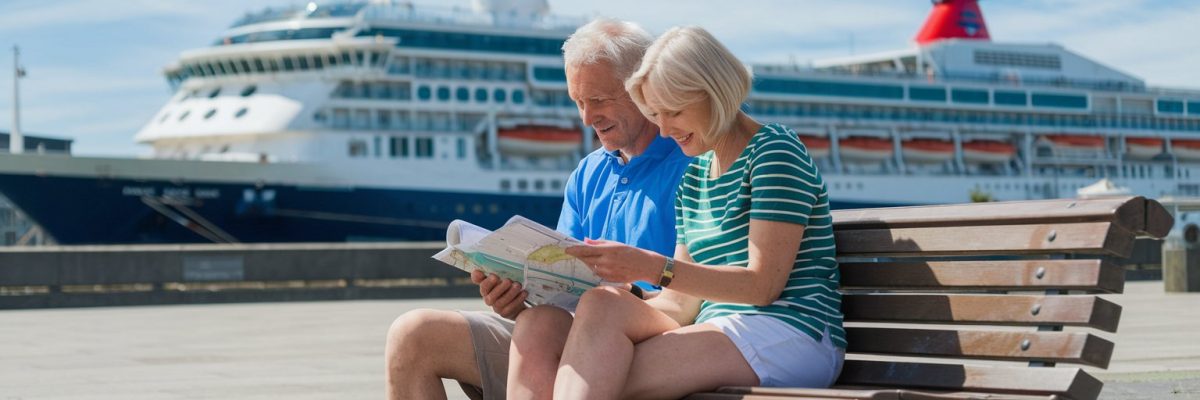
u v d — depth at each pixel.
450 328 3.16
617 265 2.90
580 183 4.08
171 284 15.54
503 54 39.06
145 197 35.50
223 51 38.31
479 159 38.78
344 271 16.30
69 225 35.47
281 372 7.12
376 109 37.59
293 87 37.56
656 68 2.93
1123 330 9.57
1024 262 2.84
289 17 38.62
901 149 47.75
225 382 6.59
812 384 3.01
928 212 3.13
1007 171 50.41
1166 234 2.76
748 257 3.02
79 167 35.06
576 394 2.80
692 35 2.94
